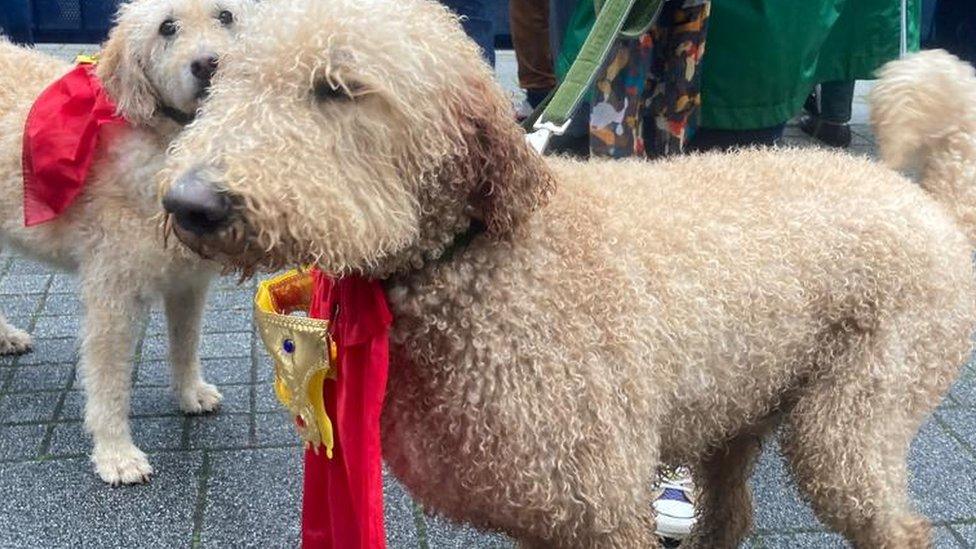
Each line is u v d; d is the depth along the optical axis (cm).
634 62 283
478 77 153
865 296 197
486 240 162
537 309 165
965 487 303
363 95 141
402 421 171
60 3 786
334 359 172
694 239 184
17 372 370
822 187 202
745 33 307
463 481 171
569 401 166
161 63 295
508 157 152
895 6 405
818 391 207
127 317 304
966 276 212
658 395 179
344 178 140
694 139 338
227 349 390
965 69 221
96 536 279
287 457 318
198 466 312
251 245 132
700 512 262
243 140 135
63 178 292
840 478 207
